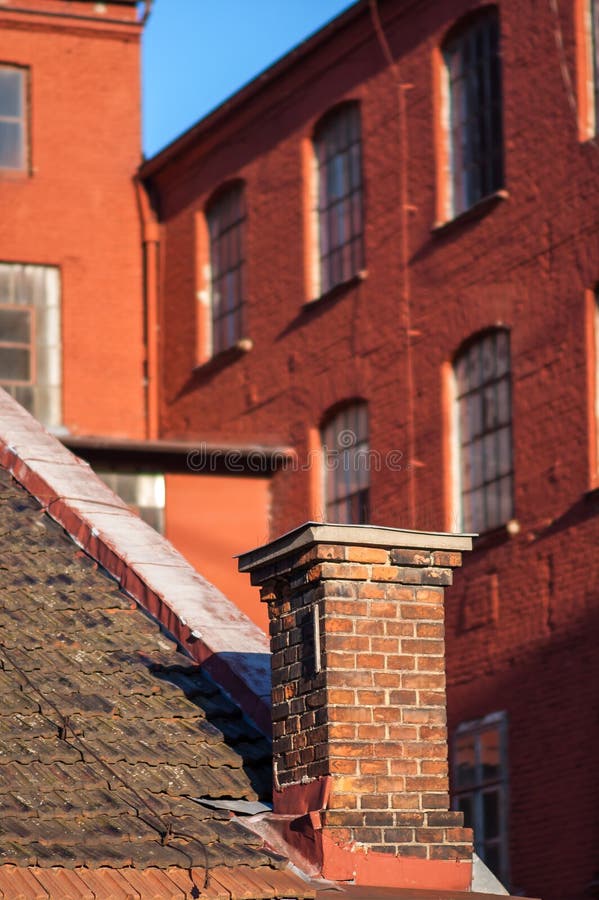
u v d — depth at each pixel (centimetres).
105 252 4044
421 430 3188
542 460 2892
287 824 1275
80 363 3991
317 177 3588
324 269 3553
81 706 1386
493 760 2892
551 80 2975
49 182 4034
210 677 1504
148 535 1680
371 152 3406
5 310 3966
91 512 1688
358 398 3362
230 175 3812
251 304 3722
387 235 3338
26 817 1212
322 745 1279
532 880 2780
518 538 2906
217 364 3788
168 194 4041
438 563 1334
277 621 1359
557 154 2944
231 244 3828
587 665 2728
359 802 1265
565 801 2733
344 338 3422
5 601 1528
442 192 3228
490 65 3142
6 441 1805
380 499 3269
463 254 3130
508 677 2881
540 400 2916
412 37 3312
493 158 3120
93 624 1535
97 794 1273
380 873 1250
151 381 3981
